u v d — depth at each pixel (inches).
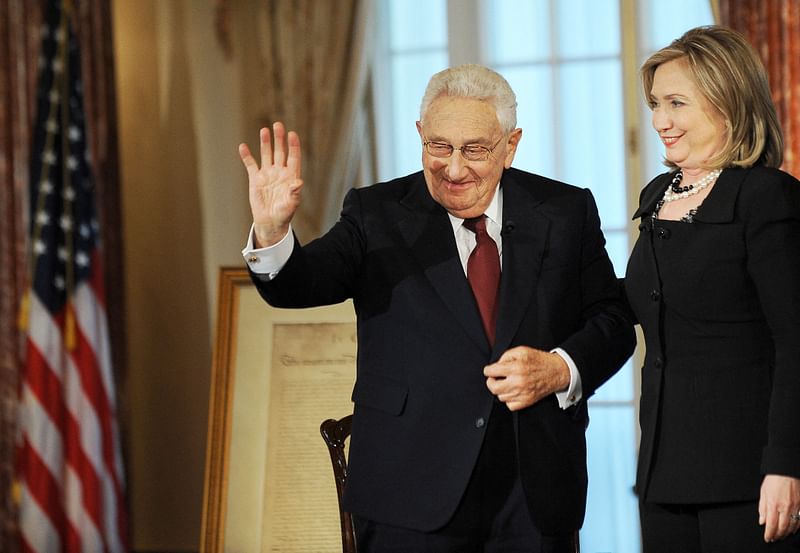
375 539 312.0
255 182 293.9
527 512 308.5
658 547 305.6
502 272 319.0
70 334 720.3
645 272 313.3
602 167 749.9
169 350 834.8
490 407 306.5
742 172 301.1
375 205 331.9
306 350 561.0
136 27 832.9
